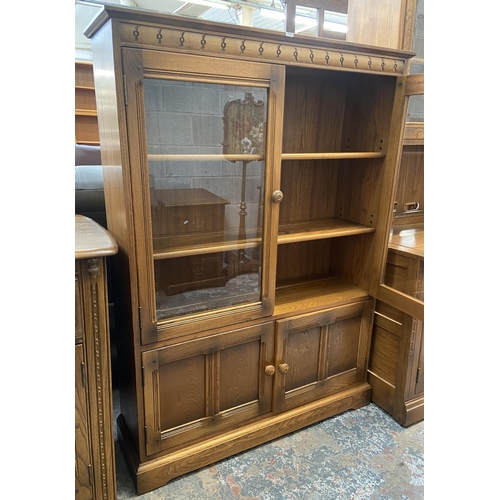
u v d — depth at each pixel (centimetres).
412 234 182
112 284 149
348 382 190
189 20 112
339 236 187
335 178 198
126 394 149
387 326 183
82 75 384
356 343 188
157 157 123
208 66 119
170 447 148
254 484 148
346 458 162
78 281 107
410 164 175
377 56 152
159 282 134
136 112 113
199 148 130
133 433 147
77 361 112
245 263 152
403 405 179
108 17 105
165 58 113
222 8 448
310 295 181
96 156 219
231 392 157
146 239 124
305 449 166
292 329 163
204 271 144
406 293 170
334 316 175
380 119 171
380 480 152
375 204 179
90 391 117
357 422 183
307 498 143
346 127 188
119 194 122
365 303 183
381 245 177
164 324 134
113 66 108
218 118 130
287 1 133
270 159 139
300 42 133
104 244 110
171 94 121
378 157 173
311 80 177
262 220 146
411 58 161
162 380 140
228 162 137
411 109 166
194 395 148
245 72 126
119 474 151
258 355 159
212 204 139
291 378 171
